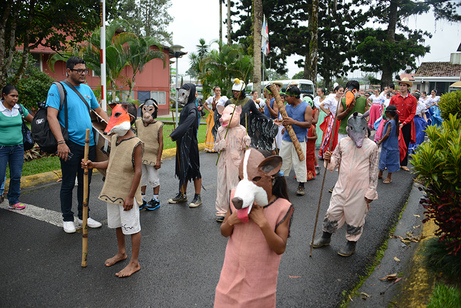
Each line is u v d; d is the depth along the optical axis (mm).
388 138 7926
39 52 21109
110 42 16156
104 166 3883
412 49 32219
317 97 11703
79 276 3809
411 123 9164
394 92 17016
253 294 2377
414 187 7820
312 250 4539
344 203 4328
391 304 3465
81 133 4840
